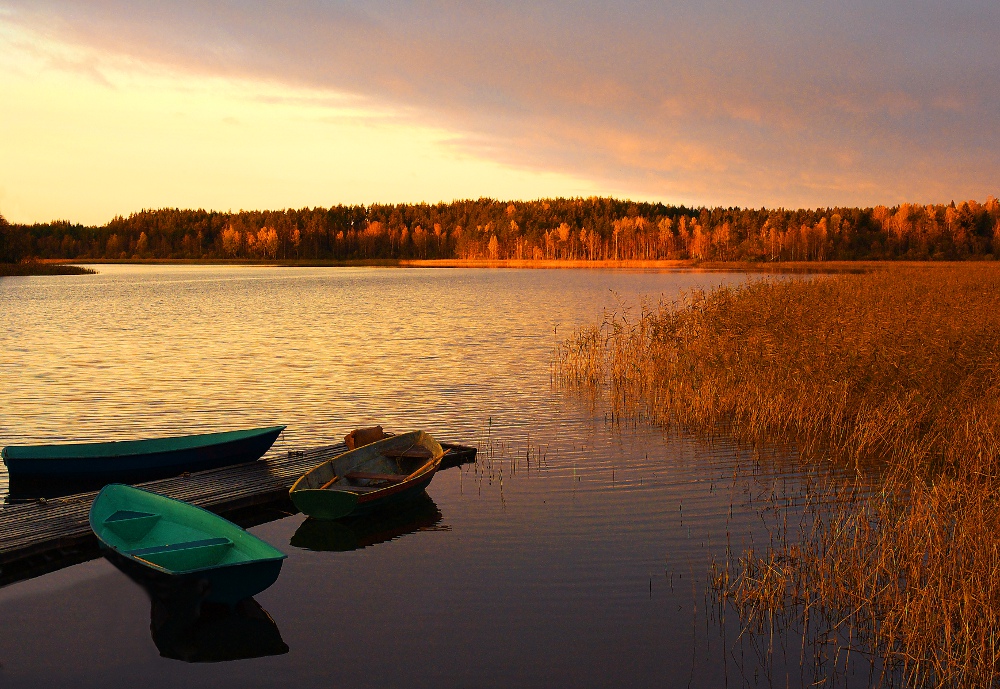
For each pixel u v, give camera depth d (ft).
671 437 55.16
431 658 26.94
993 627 25.75
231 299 200.85
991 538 29.30
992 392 51.85
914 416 51.72
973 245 396.57
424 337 115.75
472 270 445.78
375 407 66.44
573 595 31.30
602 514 40.11
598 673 25.93
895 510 36.91
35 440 55.98
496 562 34.53
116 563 30.86
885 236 480.64
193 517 34.47
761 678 25.46
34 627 29.50
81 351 101.19
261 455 50.80
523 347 103.91
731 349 69.36
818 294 95.55
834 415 55.52
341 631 28.86
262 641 28.25
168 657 27.30
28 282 286.05
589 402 67.56
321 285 274.77
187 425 60.44
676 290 216.74
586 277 318.04
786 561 33.14
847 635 27.99
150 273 394.32
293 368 86.99
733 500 41.83
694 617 29.45
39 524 37.37
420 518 40.16
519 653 27.14
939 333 62.75
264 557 29.89
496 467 48.65
